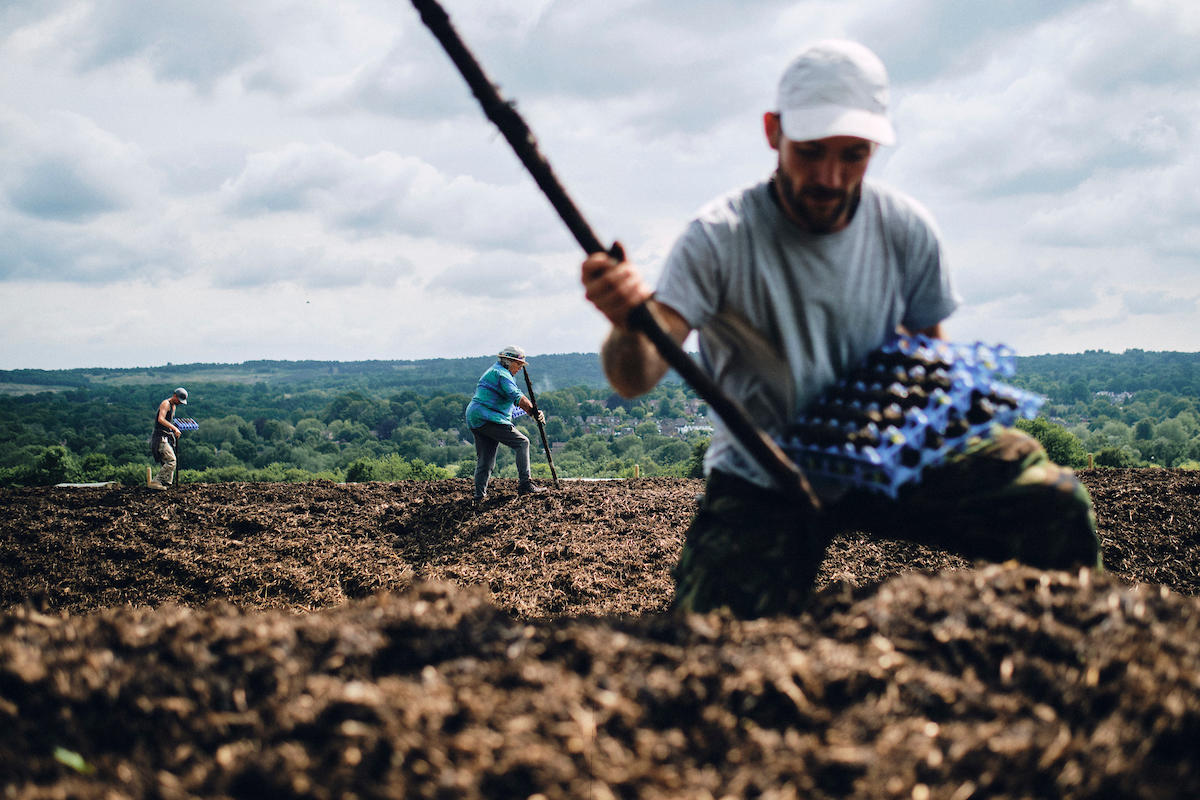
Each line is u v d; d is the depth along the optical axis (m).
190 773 1.58
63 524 9.87
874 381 2.36
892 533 2.53
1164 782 1.46
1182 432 127.81
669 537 8.50
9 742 1.69
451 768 1.51
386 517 10.56
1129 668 1.72
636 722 1.64
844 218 2.34
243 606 7.00
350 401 159.12
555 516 9.70
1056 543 2.25
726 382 2.54
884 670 1.77
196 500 12.01
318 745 1.62
